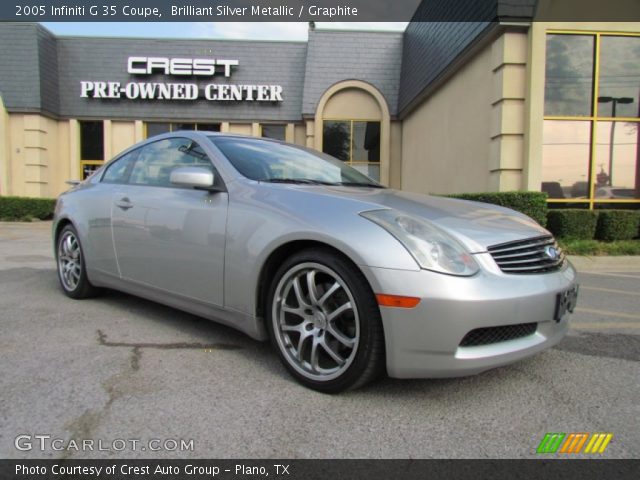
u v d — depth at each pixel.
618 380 2.62
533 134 7.94
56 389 2.34
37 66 14.41
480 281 2.16
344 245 2.23
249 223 2.64
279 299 2.53
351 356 2.25
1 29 14.41
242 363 2.73
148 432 1.98
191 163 3.23
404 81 14.59
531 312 2.25
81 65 15.67
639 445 1.97
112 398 2.26
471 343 2.19
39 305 3.93
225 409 2.19
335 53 15.52
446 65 10.22
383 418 2.14
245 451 1.87
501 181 8.20
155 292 3.31
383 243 2.19
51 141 15.38
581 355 3.02
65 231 4.20
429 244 2.19
